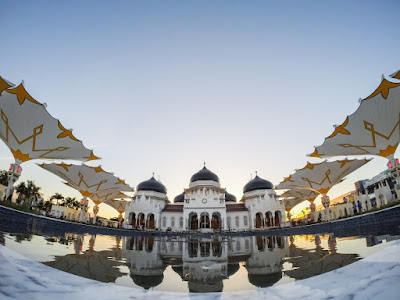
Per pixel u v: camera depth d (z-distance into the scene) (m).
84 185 46.03
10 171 28.75
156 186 70.81
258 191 66.56
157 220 61.34
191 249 14.74
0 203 21.03
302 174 45.09
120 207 78.25
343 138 32.22
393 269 4.41
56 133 29.73
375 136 30.00
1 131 26.67
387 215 21.55
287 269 6.52
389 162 31.45
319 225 32.34
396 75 20.92
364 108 27.36
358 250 8.77
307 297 3.84
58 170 41.50
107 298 3.89
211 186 68.38
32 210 25.16
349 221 27.22
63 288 4.09
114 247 13.40
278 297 4.00
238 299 4.01
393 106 25.91
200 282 5.41
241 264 8.05
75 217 80.75
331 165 41.00
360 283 4.07
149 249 13.90
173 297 4.14
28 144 29.36
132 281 5.30
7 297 3.23
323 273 5.41
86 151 34.47
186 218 59.03
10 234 12.29
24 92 23.98
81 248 11.00
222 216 59.12
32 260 5.91
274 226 57.22
